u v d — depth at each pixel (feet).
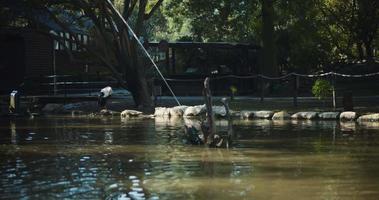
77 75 120.26
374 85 101.60
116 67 98.58
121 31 83.71
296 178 30.27
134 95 85.35
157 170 32.94
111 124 62.80
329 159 36.17
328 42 131.44
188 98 98.94
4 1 87.66
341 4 131.44
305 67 123.34
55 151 41.19
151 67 111.34
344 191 27.12
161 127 58.34
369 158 36.29
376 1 126.00
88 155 39.09
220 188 28.02
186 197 26.18
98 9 87.81
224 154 38.93
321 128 54.29
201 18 116.67
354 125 56.29
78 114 78.43
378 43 138.10
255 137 48.16
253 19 124.06
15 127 60.80
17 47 113.70
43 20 110.63
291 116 64.28
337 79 106.93
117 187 28.45
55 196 26.66
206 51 115.75
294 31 121.08
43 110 84.28
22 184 29.32
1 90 110.42
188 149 41.57
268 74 110.83
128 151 40.83
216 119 66.28
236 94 109.29
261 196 26.27
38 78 109.70
